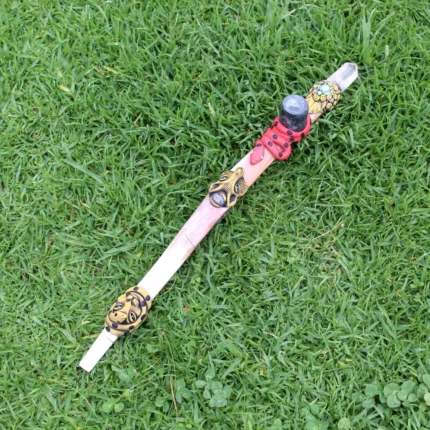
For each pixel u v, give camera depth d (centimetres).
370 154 57
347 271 55
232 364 52
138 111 59
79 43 61
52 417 52
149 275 52
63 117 60
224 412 51
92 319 54
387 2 61
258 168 54
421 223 56
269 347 53
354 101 58
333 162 58
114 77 60
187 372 52
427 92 58
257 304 54
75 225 57
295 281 55
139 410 52
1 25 62
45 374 53
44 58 61
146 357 53
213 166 57
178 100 59
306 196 57
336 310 54
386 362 52
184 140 58
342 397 51
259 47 60
